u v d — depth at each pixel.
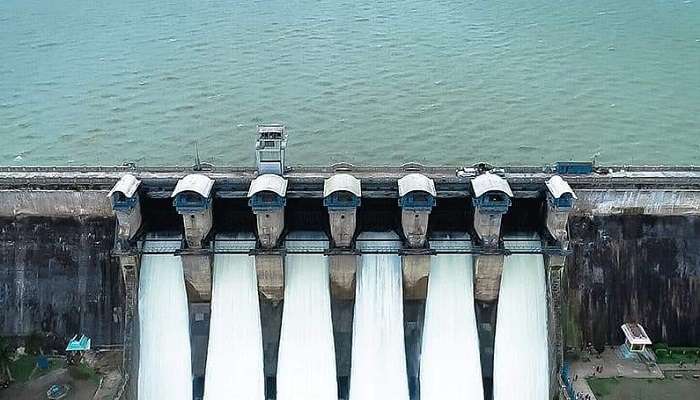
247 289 68.94
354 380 67.19
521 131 108.62
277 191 64.56
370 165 100.31
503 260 68.19
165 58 136.38
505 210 65.62
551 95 119.38
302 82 124.75
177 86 124.06
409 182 66.38
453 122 111.19
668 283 73.44
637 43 140.50
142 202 70.31
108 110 116.00
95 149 104.88
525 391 67.31
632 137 106.81
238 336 67.94
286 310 68.69
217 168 74.19
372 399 66.62
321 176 71.00
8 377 68.88
